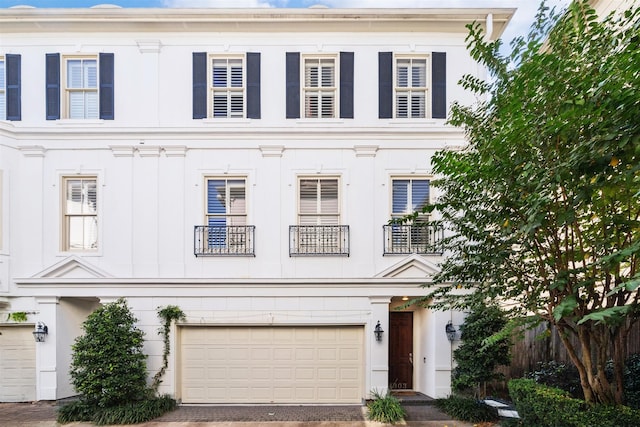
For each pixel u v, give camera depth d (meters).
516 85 4.32
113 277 9.52
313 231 9.77
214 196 9.97
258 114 9.88
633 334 6.85
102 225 9.71
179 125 9.84
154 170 9.80
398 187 10.01
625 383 6.06
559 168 3.95
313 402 9.58
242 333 9.71
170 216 9.75
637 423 4.58
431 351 9.64
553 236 4.86
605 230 4.46
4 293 9.45
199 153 9.88
